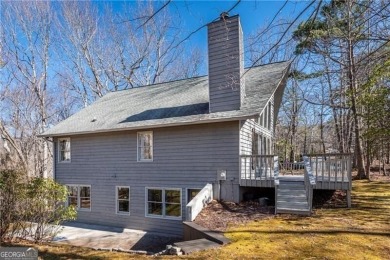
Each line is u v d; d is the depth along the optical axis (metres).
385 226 7.18
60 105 27.30
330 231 6.81
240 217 8.52
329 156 9.66
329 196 11.07
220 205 10.02
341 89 18.36
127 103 15.68
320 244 5.95
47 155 25.06
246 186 10.45
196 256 5.51
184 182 11.48
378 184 15.25
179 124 11.05
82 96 27.12
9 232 8.08
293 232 6.81
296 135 32.34
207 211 9.34
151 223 12.13
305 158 9.94
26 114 25.48
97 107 16.66
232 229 7.25
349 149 22.27
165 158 11.98
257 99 10.98
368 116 14.22
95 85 26.95
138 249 9.38
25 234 8.27
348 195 9.42
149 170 12.33
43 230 8.47
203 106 12.04
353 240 6.16
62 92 27.30
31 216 8.31
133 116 13.29
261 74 13.81
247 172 10.63
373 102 13.65
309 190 8.84
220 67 11.20
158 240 10.55
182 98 13.72
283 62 14.44
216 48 11.34
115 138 13.35
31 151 25.67
